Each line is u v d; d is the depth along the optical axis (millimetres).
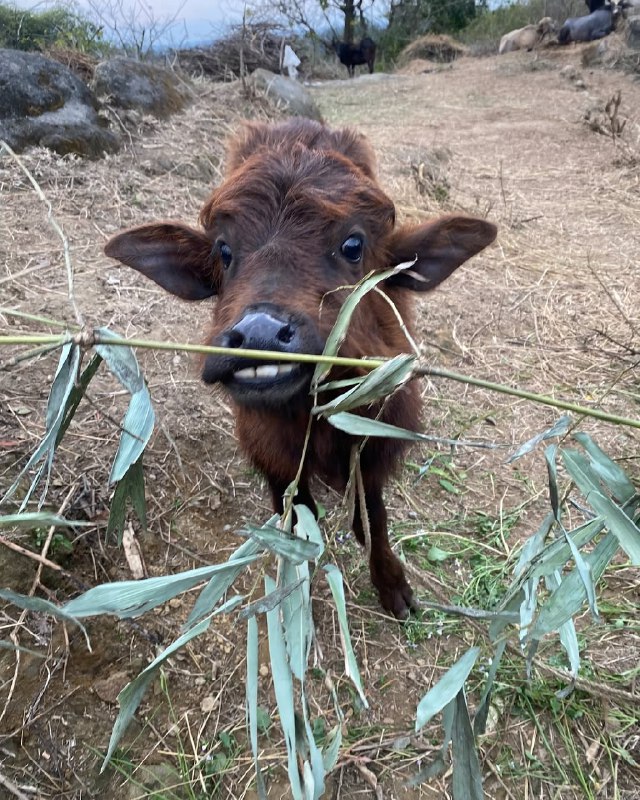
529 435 1224
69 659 795
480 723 611
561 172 2609
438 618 895
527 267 1806
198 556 940
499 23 8070
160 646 830
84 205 1596
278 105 2545
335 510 1045
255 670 515
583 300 1649
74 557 887
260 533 508
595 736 769
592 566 553
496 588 932
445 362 1405
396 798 719
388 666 844
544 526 599
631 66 4469
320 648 857
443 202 2154
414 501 1081
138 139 1925
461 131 3289
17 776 708
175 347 524
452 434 1216
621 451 1169
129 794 717
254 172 721
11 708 743
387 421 804
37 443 989
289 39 4602
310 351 596
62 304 1279
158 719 776
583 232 2051
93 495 952
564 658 839
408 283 847
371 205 745
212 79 3570
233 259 707
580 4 7156
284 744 762
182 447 1082
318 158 740
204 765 742
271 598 493
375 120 3574
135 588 499
